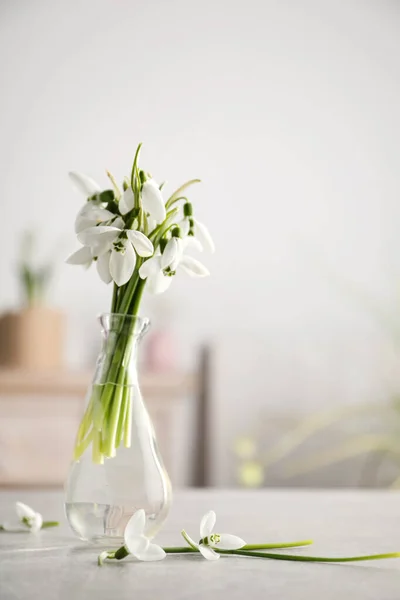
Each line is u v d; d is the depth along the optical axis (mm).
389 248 3092
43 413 2334
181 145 3086
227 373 2424
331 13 3203
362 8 3207
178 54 3129
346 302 3041
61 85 3062
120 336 708
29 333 2496
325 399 2416
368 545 786
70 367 2885
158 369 2689
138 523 664
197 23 3152
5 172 2992
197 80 3127
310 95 3164
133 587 578
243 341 2461
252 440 2379
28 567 648
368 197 3123
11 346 2500
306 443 2371
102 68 3088
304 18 3195
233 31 3164
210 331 2977
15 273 2924
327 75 3182
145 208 708
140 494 688
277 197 3092
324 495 1264
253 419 2400
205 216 3049
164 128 3088
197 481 2818
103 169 3041
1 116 3020
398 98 3188
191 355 2951
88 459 692
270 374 2432
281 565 670
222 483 2359
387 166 3146
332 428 2377
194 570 642
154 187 699
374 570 658
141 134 3076
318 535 848
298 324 3020
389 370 2436
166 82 3111
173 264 694
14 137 3016
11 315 2512
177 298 2971
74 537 808
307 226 3084
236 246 3041
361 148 3150
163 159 3072
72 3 3102
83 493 687
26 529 849
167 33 3133
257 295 3020
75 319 2916
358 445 2352
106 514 682
